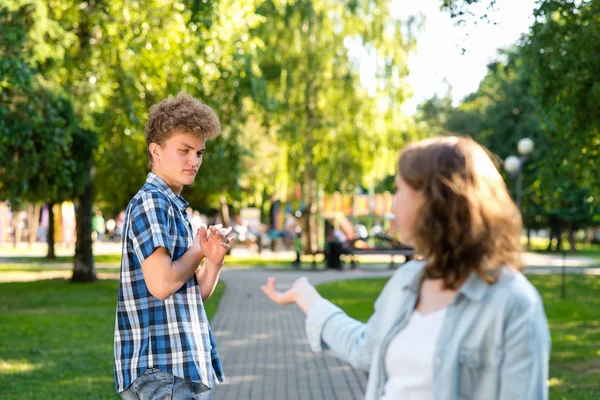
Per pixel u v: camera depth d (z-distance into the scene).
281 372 10.41
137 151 23.34
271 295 2.86
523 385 2.37
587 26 11.92
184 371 3.64
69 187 17.64
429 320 2.50
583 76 12.45
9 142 15.52
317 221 43.69
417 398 2.46
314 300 2.79
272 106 22.39
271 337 13.82
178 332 3.68
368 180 38.06
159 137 3.78
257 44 22.89
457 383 2.42
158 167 3.82
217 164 23.41
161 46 20.34
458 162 2.49
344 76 36.19
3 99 15.07
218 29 19.34
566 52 12.32
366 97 36.31
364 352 2.63
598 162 14.59
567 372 10.56
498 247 2.45
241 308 18.58
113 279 25.67
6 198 17.95
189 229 3.80
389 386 2.52
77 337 13.21
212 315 17.14
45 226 58.12
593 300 21.23
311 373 10.34
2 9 14.27
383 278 28.61
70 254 43.56
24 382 9.39
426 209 2.48
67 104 16.77
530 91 14.28
